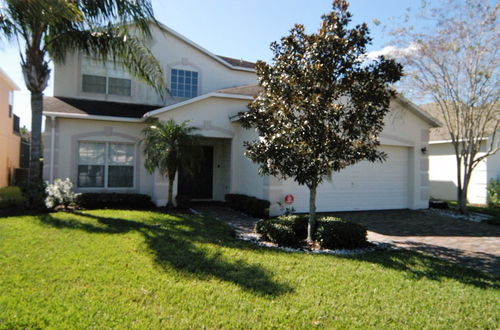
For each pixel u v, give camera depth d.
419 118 14.11
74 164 12.68
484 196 16.66
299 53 7.28
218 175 15.22
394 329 3.83
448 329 3.87
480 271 6.07
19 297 4.29
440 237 8.92
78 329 3.60
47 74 10.68
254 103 7.80
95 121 12.91
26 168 20.33
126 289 4.65
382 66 7.01
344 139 7.12
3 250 6.22
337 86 7.10
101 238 7.25
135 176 13.45
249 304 4.31
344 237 7.35
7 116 17.22
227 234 8.14
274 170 7.63
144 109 14.66
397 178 14.01
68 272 5.20
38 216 9.50
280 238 7.55
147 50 11.55
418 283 5.25
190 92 16.72
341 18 7.21
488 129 13.93
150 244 6.88
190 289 4.71
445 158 19.00
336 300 4.54
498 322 4.07
